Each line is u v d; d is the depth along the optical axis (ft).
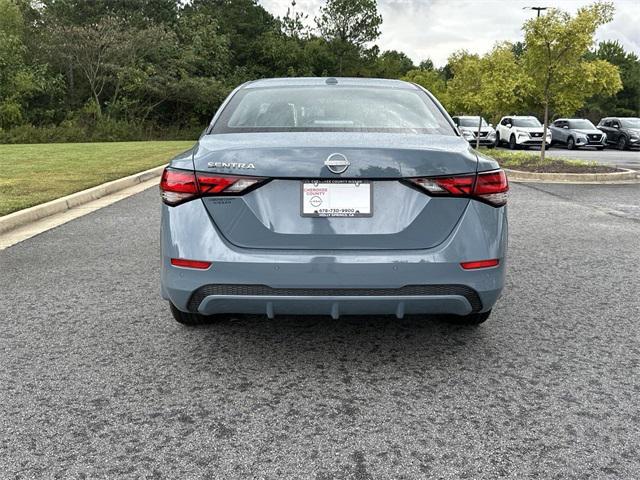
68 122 155.02
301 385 9.78
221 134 10.78
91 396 9.37
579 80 49.01
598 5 47.01
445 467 7.39
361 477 7.16
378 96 12.28
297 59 228.63
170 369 10.42
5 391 9.53
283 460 7.54
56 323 12.80
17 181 36.60
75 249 19.99
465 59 88.74
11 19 165.78
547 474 7.25
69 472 7.28
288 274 9.39
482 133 96.12
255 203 9.53
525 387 9.72
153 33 172.96
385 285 9.46
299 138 9.86
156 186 38.75
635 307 14.07
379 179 9.50
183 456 7.64
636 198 34.19
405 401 9.21
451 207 9.69
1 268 17.48
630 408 9.01
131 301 14.37
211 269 9.51
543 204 31.58
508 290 15.51
